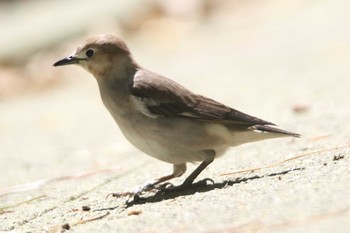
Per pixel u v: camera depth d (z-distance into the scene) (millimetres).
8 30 31906
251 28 29172
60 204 10828
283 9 31641
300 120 14438
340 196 8328
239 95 18797
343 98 16047
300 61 21656
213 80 21422
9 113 21953
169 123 10172
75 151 15367
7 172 13938
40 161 14711
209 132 10250
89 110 20781
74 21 30922
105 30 29953
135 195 10242
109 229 8727
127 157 13992
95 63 10516
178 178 11430
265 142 12758
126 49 10555
